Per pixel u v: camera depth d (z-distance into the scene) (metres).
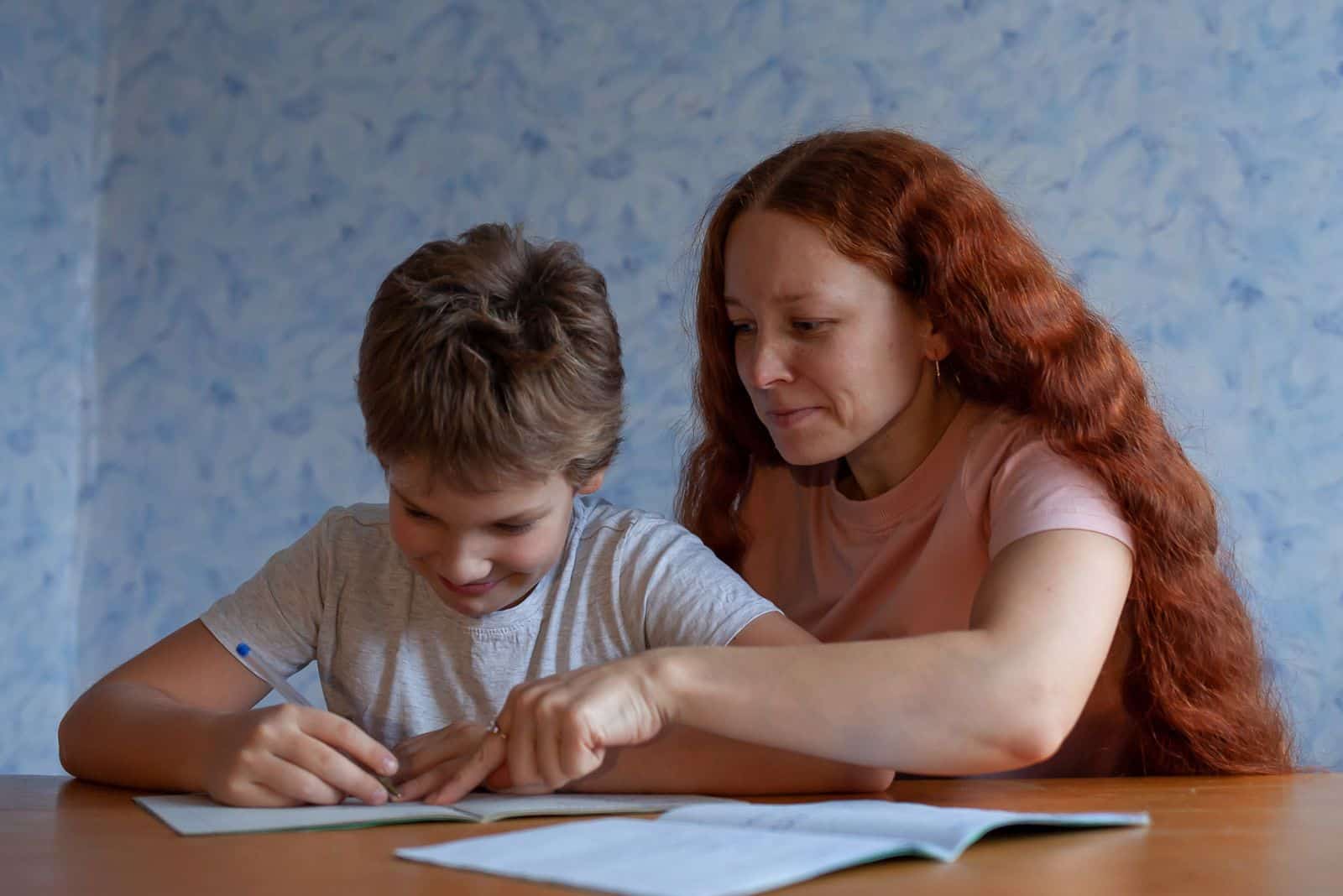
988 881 0.52
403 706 0.99
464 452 0.80
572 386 0.85
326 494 2.01
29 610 1.99
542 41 1.96
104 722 0.84
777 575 1.24
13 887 0.51
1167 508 1.01
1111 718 1.14
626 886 0.49
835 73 1.85
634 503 1.89
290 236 2.04
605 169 1.93
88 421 2.09
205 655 0.97
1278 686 1.63
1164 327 1.73
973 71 1.80
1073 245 1.76
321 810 0.71
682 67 1.91
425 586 1.00
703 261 1.17
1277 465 1.69
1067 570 0.89
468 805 0.72
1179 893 0.50
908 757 0.77
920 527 1.11
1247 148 1.71
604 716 0.72
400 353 0.82
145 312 2.09
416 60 2.01
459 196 1.98
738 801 0.76
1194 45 1.73
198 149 2.08
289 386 2.03
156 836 0.63
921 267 1.05
